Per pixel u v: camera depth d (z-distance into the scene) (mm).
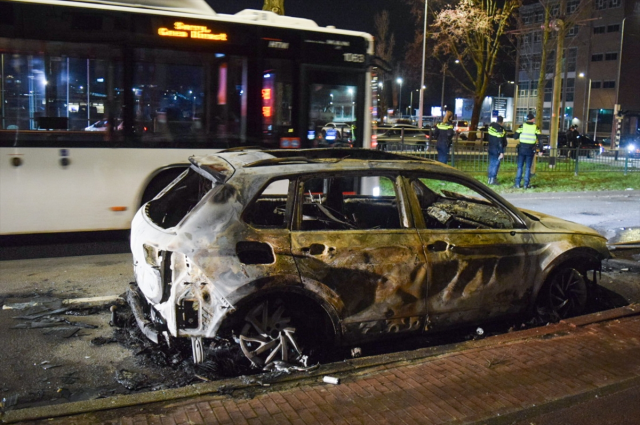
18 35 8023
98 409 3744
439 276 4949
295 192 4605
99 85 8492
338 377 4332
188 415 3732
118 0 8727
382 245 4738
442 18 35969
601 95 64250
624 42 61469
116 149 8641
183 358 4832
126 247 9094
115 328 5543
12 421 3564
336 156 5320
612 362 4723
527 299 5516
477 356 4773
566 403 4074
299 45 9750
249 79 9406
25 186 8219
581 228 5973
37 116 8203
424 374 4430
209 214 4379
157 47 8773
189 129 9086
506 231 5375
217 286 4203
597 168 22062
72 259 8297
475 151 19984
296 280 4379
